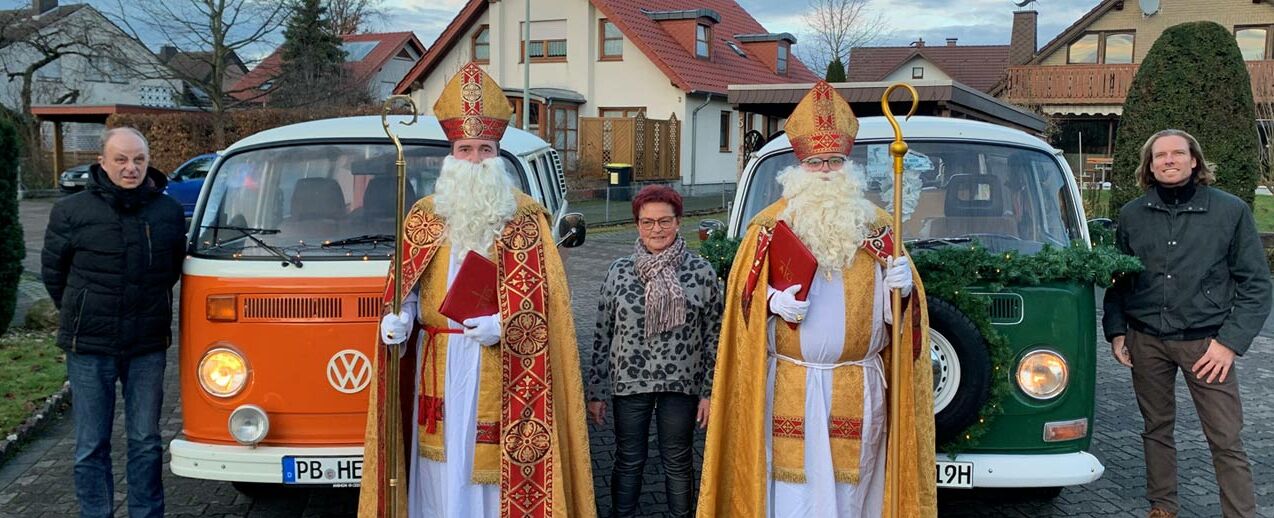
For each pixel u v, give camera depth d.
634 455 4.14
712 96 27.50
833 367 3.50
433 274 3.63
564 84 28.14
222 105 26.70
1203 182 4.25
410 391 3.77
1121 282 4.46
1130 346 4.46
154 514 4.31
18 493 5.09
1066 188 4.84
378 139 4.87
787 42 33.56
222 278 4.18
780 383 3.53
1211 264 4.17
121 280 4.07
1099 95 30.14
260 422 4.12
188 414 4.28
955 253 4.05
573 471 3.74
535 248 3.67
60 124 27.89
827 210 3.38
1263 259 4.13
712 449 3.61
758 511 3.46
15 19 30.75
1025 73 30.94
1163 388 4.42
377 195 4.68
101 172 4.11
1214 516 4.91
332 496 5.10
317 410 4.19
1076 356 4.14
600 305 4.16
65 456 5.69
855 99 10.79
